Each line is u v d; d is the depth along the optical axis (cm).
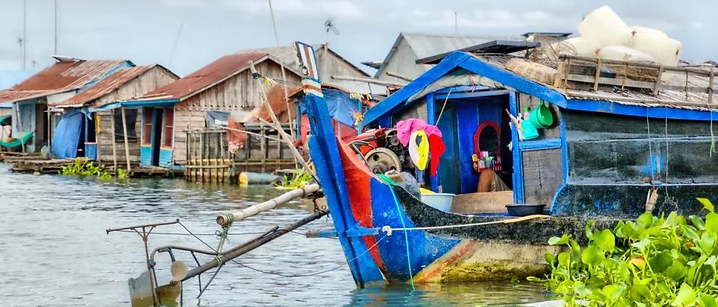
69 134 4031
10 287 1205
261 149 3073
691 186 1330
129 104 3459
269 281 1241
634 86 1286
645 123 1281
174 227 1823
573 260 1110
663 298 869
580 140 1213
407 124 1295
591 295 894
